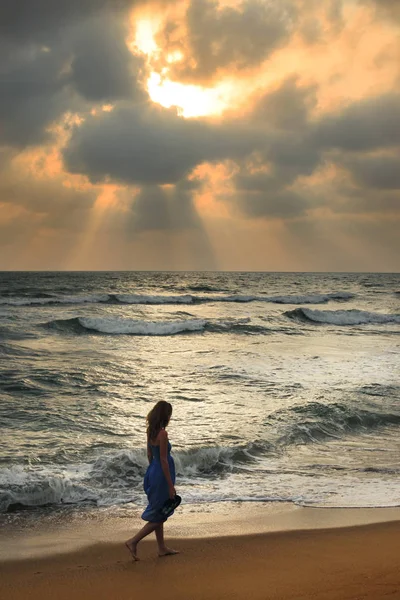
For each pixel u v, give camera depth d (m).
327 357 21.72
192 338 27.98
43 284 80.50
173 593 4.80
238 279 124.88
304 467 9.22
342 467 9.25
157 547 5.98
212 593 4.78
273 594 4.71
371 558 5.58
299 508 7.32
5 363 18.75
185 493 7.90
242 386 15.46
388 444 10.76
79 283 86.75
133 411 12.50
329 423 11.80
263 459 9.59
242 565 5.43
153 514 5.66
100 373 17.12
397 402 13.94
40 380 15.78
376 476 8.78
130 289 72.69
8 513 6.97
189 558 5.64
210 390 14.86
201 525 6.67
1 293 55.16
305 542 6.09
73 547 5.97
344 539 6.19
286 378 16.86
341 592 4.69
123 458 8.78
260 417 12.03
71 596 4.76
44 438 10.15
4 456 8.91
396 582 4.90
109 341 26.06
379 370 18.75
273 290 78.81
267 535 6.32
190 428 11.07
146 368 18.33
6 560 5.59
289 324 36.03
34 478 7.64
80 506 7.29
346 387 15.57
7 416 11.71
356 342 27.56
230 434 10.73
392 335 31.39
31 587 4.94
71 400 13.46
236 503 7.50
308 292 74.62
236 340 27.44
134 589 4.89
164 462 5.67
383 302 59.44
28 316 34.56
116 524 6.72
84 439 10.17
